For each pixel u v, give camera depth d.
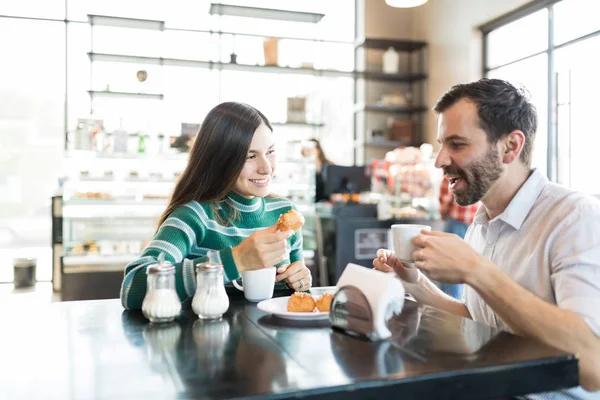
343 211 4.67
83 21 5.99
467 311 1.44
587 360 0.99
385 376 0.73
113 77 5.88
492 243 1.34
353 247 4.58
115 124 4.33
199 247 1.49
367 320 0.94
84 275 3.94
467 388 0.76
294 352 0.86
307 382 0.71
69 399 0.68
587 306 1.03
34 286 5.43
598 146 4.62
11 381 0.75
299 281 1.50
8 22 5.85
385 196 4.88
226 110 1.51
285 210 1.72
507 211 1.27
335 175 4.91
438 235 1.07
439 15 6.69
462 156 1.22
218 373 0.76
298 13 6.18
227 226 1.52
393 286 0.94
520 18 5.42
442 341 0.91
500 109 1.19
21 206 5.98
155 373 0.77
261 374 0.75
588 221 1.13
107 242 4.05
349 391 0.70
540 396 1.14
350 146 7.05
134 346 0.92
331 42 6.98
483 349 0.86
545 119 5.12
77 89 6.02
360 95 7.06
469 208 3.77
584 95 4.72
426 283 1.45
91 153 4.03
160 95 5.76
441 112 1.26
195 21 6.28
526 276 1.22
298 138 6.52
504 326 1.26
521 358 0.81
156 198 4.14
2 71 5.85
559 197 1.23
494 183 1.24
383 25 7.11
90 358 0.85
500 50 5.81
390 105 6.81
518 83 1.27
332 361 0.81
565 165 4.95
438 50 6.71
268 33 6.49
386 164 4.97
